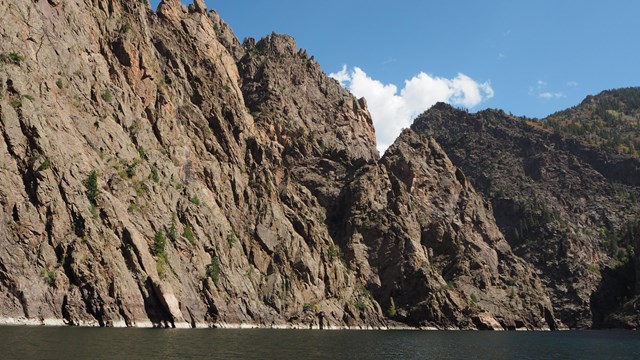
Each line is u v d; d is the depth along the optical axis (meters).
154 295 115.56
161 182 145.62
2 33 118.38
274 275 165.50
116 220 116.56
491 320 192.75
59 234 103.88
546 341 136.50
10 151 104.94
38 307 95.00
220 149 179.50
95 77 143.75
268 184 188.00
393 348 96.62
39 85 120.88
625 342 137.88
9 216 98.44
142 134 149.50
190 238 140.62
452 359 81.50
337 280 181.50
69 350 59.69
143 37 172.00
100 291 103.62
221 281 143.88
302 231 183.25
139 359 57.25
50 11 136.75
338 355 78.06
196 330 112.56
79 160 119.50
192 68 194.12
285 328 152.25
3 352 55.28
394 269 194.62
